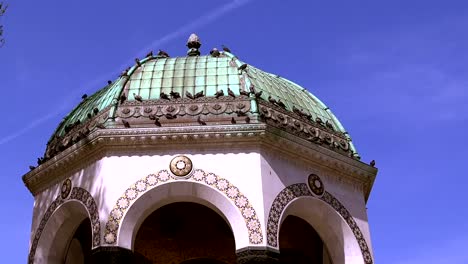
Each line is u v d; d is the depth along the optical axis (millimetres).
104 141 23109
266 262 21438
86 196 23375
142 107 24250
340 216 24516
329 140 26000
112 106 24344
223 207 22562
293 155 24094
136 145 23250
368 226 25391
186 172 22828
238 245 21891
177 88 25266
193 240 28953
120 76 27094
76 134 25250
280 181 23250
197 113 23938
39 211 25531
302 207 24156
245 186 22547
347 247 24438
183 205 28188
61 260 25125
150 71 26406
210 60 27125
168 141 23203
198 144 23250
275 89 26797
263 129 23031
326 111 28391
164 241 28828
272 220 22281
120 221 22109
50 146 26844
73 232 25391
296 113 25766
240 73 25797
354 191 25781
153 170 22922
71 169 24719
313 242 27438
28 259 24953
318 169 24844
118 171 22891
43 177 25703
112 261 21484
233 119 23453
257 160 22953
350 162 25516
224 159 23062
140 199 22547
